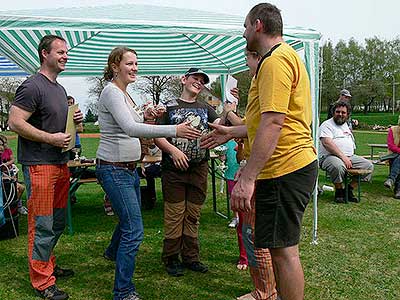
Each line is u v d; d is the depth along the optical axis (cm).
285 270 240
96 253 441
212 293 341
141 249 454
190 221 385
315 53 451
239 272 384
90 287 354
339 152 668
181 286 354
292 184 232
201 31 420
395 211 612
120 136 306
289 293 243
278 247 234
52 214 329
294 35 441
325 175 936
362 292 341
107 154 308
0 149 520
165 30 410
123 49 313
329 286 352
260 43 240
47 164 321
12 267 402
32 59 718
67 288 352
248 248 296
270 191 233
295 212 234
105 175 308
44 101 316
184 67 870
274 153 232
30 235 332
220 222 563
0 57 829
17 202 516
